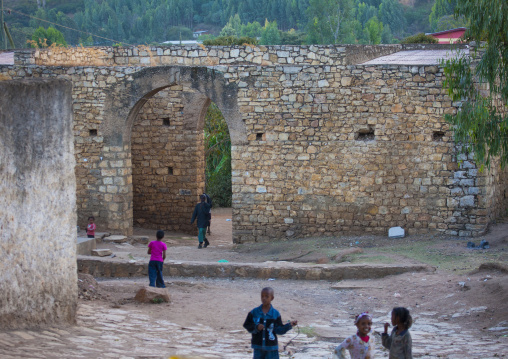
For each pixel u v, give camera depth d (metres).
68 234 8.05
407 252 14.11
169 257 15.57
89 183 18.11
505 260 12.50
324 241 15.94
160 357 6.59
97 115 17.86
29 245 7.25
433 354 7.02
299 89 16.38
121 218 17.95
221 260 15.12
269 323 6.07
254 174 16.88
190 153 21.12
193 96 20.83
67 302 8.00
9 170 6.88
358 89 15.99
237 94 16.75
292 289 11.95
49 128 7.64
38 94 7.41
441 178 15.66
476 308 9.39
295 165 16.59
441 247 14.35
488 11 9.79
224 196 30.47
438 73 15.47
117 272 13.23
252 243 17.00
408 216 15.97
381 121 15.94
